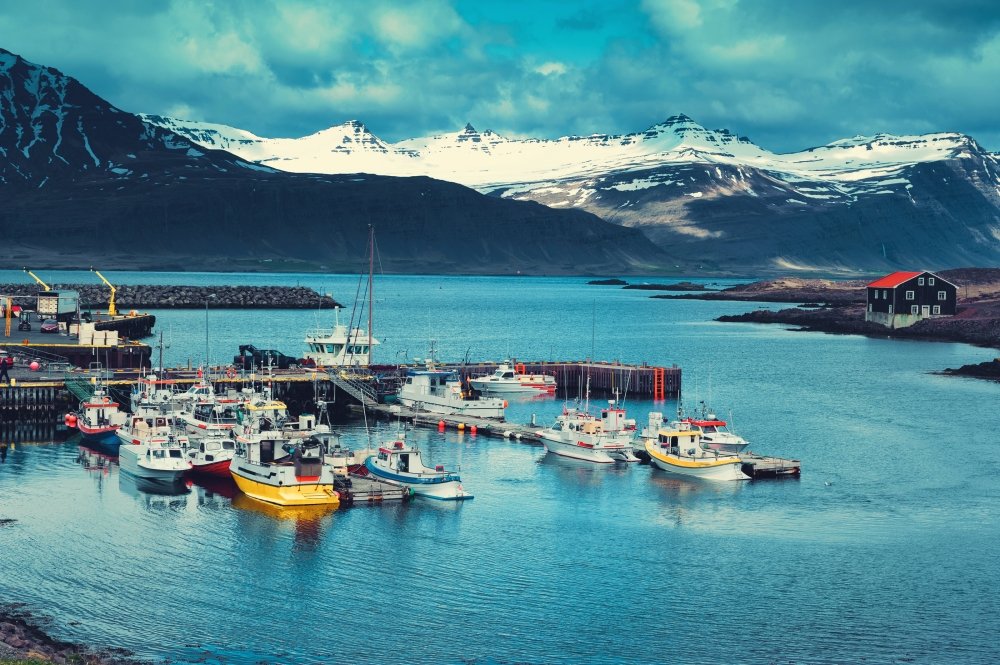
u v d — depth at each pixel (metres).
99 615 68.44
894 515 92.88
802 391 166.75
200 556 79.56
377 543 83.12
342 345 168.25
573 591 74.25
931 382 177.12
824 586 75.88
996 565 80.50
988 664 64.25
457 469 106.69
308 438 101.56
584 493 98.19
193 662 62.25
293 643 65.44
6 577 74.19
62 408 130.62
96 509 90.44
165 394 125.06
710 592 74.50
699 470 104.50
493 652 64.94
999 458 115.12
